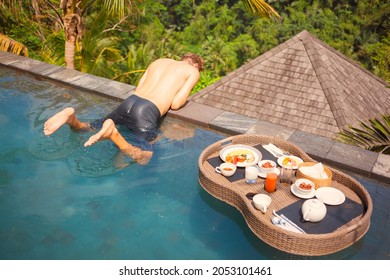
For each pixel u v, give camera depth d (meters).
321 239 2.69
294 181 3.31
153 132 4.07
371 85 11.93
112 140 3.62
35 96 4.74
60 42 9.44
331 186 3.28
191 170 3.67
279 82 10.76
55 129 3.65
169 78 4.31
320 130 9.62
